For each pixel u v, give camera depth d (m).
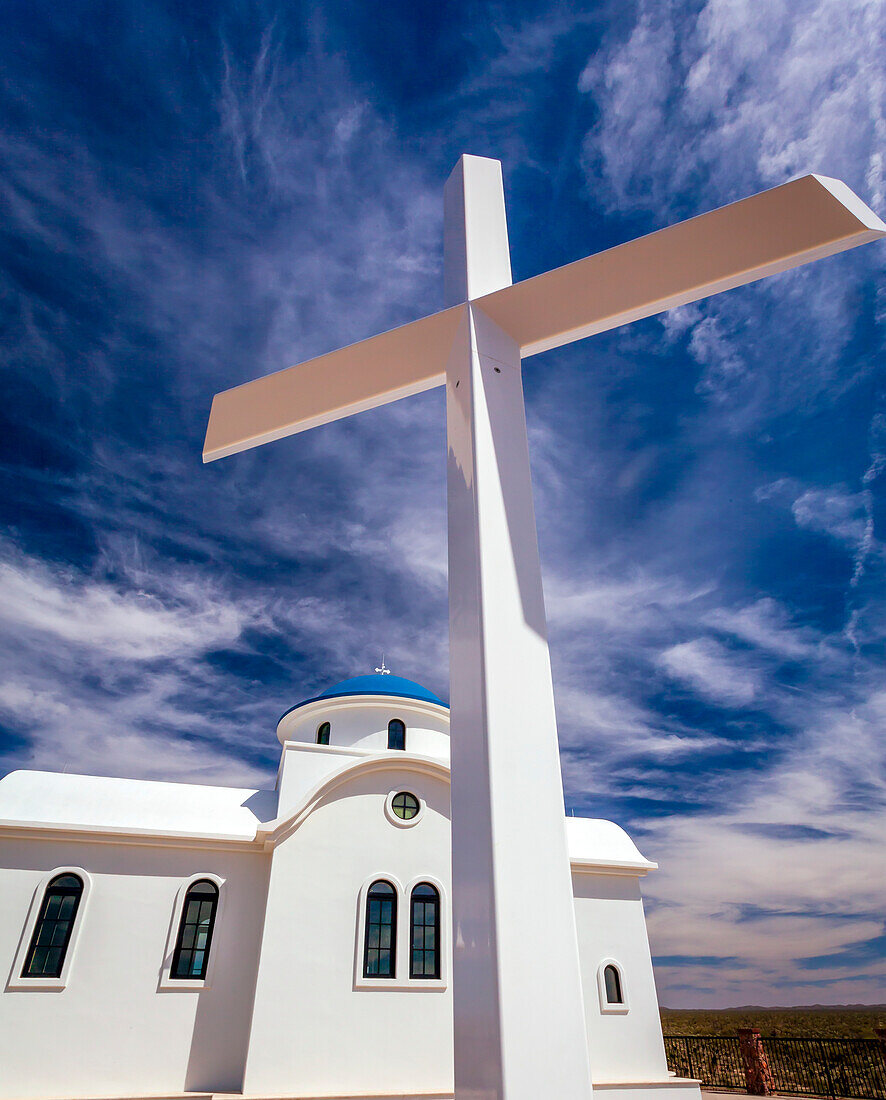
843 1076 15.09
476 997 1.64
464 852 1.86
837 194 2.64
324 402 3.16
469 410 2.47
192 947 12.26
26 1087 10.47
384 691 17.84
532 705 1.99
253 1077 10.88
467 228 3.17
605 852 15.68
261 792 15.32
